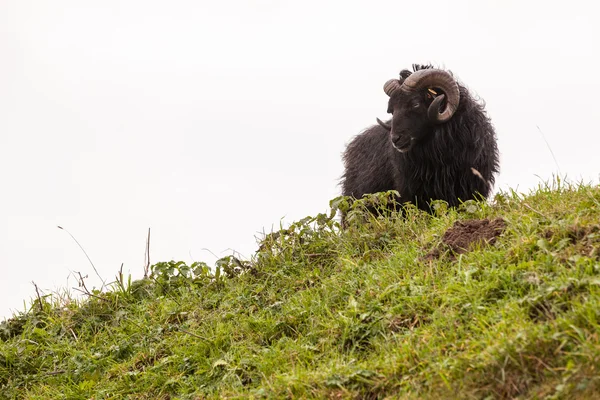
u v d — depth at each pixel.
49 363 27.89
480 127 39.41
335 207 31.28
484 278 22.16
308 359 22.36
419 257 25.42
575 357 17.27
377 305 22.92
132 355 26.84
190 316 27.98
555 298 19.58
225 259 30.47
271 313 26.06
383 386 19.50
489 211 28.09
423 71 38.59
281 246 30.75
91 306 30.69
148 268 32.94
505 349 18.03
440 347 19.69
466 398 17.81
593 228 22.17
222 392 22.22
